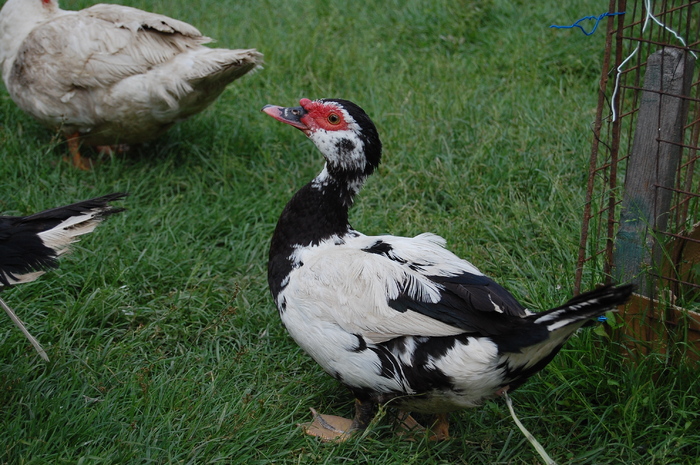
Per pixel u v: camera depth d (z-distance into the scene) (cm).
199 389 385
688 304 391
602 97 359
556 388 372
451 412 380
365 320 330
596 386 376
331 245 371
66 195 542
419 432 363
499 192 561
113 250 494
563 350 388
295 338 359
